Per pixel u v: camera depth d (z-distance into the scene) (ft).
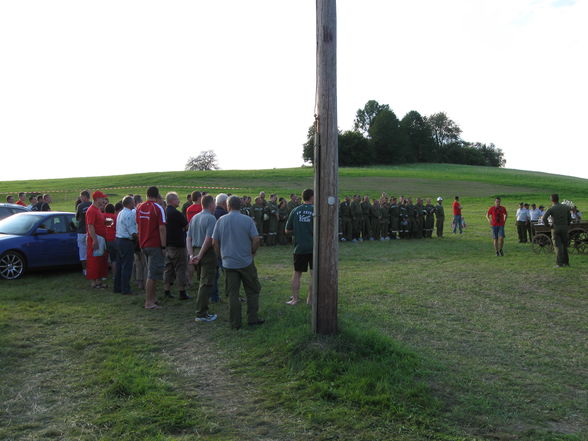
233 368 16.72
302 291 29.50
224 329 21.30
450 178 204.64
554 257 46.70
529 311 25.67
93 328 21.34
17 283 31.12
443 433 12.24
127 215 28.19
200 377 15.96
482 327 22.52
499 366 17.48
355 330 18.53
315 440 11.90
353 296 28.27
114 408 13.48
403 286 31.68
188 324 22.24
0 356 17.48
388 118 337.52
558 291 30.78
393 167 312.29
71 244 34.94
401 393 14.12
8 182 184.14
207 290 22.80
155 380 15.44
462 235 72.08
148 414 12.98
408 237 67.92
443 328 22.22
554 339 20.92
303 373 15.60
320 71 17.43
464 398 14.40
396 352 17.21
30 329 20.86
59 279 32.96
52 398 14.16
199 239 23.68
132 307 25.39
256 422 12.80
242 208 55.67
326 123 17.48
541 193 164.96
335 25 17.42
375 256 47.62
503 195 156.76
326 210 17.61
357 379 14.73
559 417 13.53
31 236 33.14
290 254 48.73
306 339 17.49
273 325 21.01
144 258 30.50
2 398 14.12
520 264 41.93
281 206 57.52
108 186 163.02
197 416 13.01
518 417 13.42
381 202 67.77
